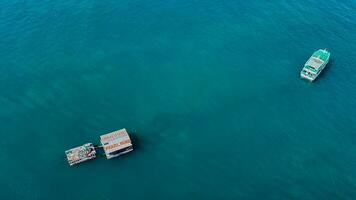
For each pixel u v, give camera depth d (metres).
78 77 159.38
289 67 165.75
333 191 126.88
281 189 126.88
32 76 159.38
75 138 139.00
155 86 157.00
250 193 125.69
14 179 127.81
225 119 146.25
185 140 139.25
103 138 133.88
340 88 158.12
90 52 169.00
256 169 131.62
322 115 148.50
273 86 158.25
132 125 143.38
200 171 130.75
